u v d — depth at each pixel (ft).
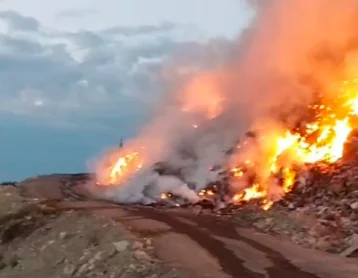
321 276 74.54
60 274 83.56
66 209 122.01
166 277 72.54
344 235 100.42
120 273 76.59
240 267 77.66
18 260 95.66
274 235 102.63
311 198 120.16
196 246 88.22
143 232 95.20
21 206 128.26
